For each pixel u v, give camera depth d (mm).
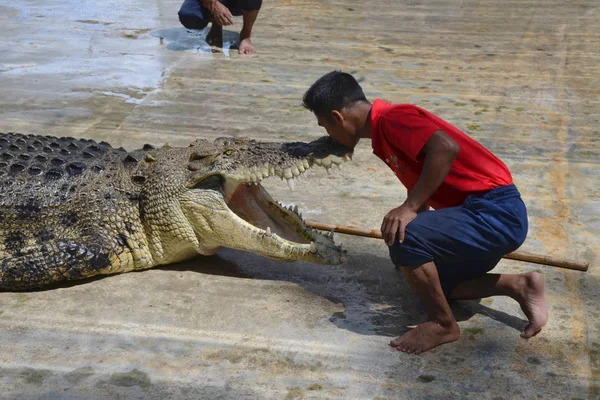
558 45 10469
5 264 4230
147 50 9883
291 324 4004
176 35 10734
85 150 5008
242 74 8906
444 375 3557
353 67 9266
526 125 7309
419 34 11031
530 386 3475
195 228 4520
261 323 4012
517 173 6137
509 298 4293
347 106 3768
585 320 4055
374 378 3531
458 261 3795
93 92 8141
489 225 3672
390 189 5855
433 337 3752
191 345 3803
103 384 3477
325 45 10328
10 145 5031
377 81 8680
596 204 5578
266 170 4324
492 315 4102
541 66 9422
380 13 12406
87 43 10172
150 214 4551
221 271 4641
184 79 8672
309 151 4297
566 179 6027
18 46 9906
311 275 4590
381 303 4250
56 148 5070
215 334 3902
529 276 3877
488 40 10711
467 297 4059
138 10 12336
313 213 5383
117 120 7289
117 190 4633
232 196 4688
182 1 13125
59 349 3758
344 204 5555
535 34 11094
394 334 3916
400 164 3729
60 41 10227
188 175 4492
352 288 4418
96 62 9273
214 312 4125
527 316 3889
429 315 3820
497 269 4625
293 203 5555
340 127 3838
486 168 3742
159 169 4605
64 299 4262
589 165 6328
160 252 4629
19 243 4531
